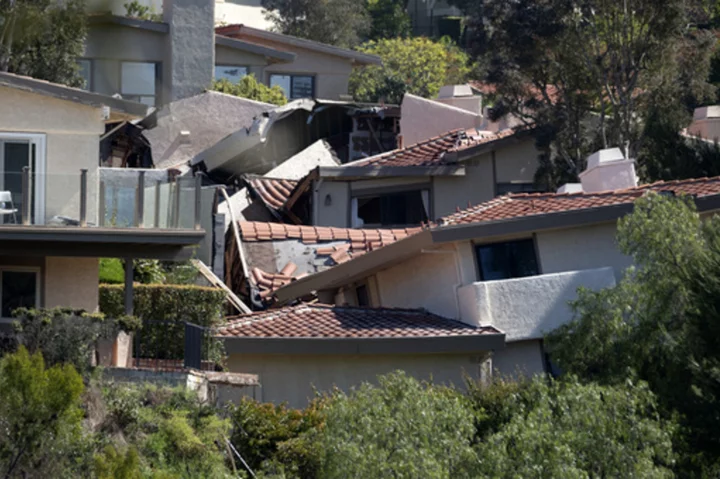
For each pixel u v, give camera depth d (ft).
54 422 163.12
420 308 271.90
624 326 188.65
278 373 247.70
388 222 389.19
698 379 178.40
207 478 190.08
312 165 437.99
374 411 164.14
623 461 156.46
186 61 480.64
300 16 632.79
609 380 183.93
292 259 338.13
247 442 204.03
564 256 265.34
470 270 265.34
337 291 307.17
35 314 208.54
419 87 632.38
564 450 152.15
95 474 161.79
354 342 244.83
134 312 249.34
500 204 279.69
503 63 395.55
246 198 401.49
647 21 385.91
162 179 347.56
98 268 246.27
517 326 257.34
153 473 180.04
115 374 210.59
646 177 390.63
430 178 388.16
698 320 181.37
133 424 193.77
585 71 390.83
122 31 469.98
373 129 474.08
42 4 314.96
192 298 250.98
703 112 474.08
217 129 453.58
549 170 386.52
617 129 390.63
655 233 187.93
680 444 171.83
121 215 233.35
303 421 208.54
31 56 325.01
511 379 236.02
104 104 248.11
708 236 194.39
